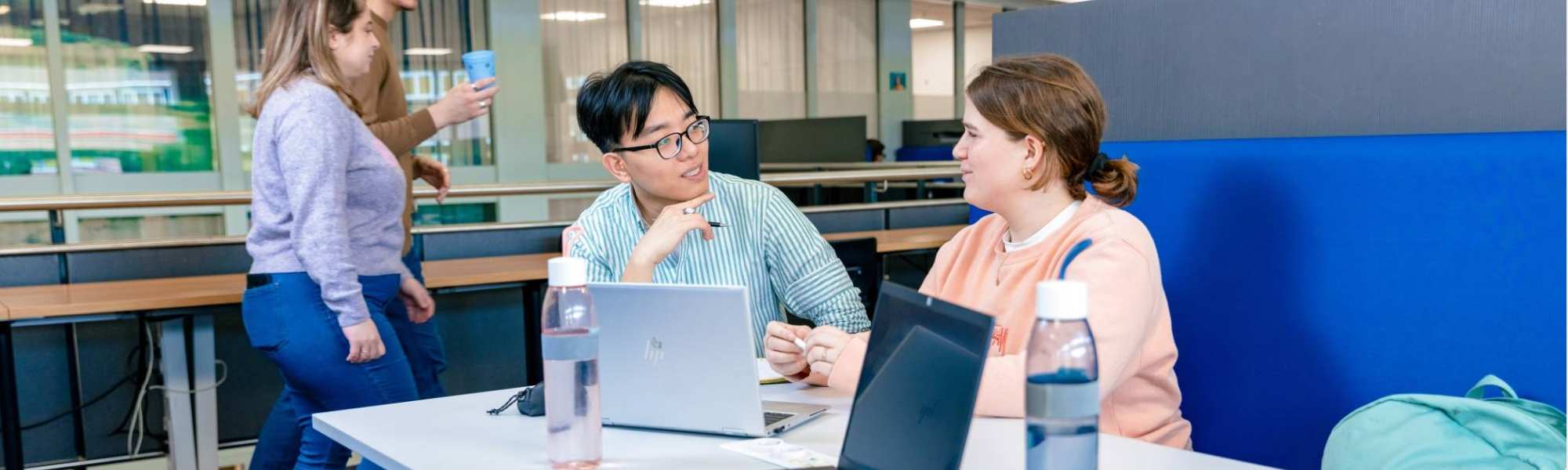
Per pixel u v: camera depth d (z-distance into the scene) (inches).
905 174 194.7
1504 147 63.1
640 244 70.5
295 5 82.9
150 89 268.4
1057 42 90.1
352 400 84.8
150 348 129.3
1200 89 79.4
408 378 89.9
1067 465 37.8
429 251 145.1
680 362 54.9
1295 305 73.2
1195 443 79.5
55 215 126.0
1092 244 58.7
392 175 88.6
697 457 51.1
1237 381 76.7
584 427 49.5
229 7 276.7
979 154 61.5
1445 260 65.7
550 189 160.2
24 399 123.1
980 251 67.6
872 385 47.6
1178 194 80.4
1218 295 77.6
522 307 153.1
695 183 73.8
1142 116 83.7
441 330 145.7
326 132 81.1
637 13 364.8
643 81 71.8
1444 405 56.5
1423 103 67.7
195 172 277.1
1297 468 73.4
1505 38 63.6
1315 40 72.7
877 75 439.5
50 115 255.6
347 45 85.9
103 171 263.6
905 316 46.6
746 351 52.9
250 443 134.6
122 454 129.6
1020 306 61.6
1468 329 64.9
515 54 325.1
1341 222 70.6
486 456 52.6
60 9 254.2
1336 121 72.1
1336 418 71.2
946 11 456.1
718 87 394.0
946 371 42.3
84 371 126.8
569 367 49.4
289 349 82.4
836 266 78.9
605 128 72.9
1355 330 70.1
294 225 80.9
